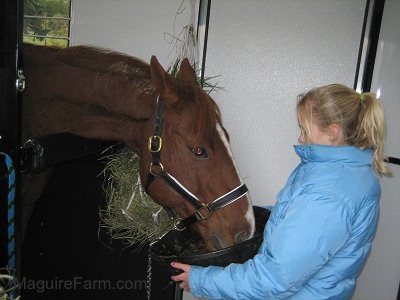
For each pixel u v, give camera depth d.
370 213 0.86
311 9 1.88
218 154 1.18
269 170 2.05
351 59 1.88
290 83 1.95
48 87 1.34
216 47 1.96
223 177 1.18
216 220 1.20
